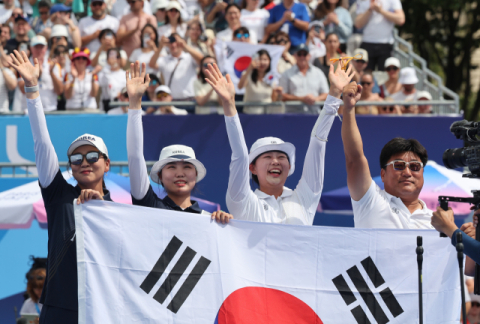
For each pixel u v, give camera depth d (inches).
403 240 386.0
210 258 369.4
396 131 871.7
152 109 877.8
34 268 607.2
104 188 396.8
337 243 383.2
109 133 844.0
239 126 391.9
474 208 343.3
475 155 323.9
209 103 848.3
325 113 401.7
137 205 367.9
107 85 910.4
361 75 930.7
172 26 983.0
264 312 368.8
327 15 997.2
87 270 345.1
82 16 1072.2
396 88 963.3
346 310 376.5
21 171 846.5
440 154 872.9
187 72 888.9
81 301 340.2
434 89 1003.3
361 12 1010.1
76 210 352.5
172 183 398.6
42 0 1010.1
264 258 377.7
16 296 836.6
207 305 362.6
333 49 942.4
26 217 599.2
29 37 985.5
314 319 372.8
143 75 375.6
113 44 938.1
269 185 425.1
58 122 840.9
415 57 1038.4
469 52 1836.9
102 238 353.1
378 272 382.6
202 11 1055.6
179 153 399.5
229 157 846.5
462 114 874.1
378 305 379.2
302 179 429.1
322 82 876.6
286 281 376.2
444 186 683.4
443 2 1670.8
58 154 840.3
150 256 360.2
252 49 842.2
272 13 997.2
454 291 387.2
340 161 864.3
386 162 409.7
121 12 1028.5
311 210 423.2
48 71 899.4
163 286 359.3
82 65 892.0
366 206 401.7
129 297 351.9
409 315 380.5
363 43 1007.6
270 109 864.9
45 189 366.0
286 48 927.7
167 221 367.2
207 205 637.3
